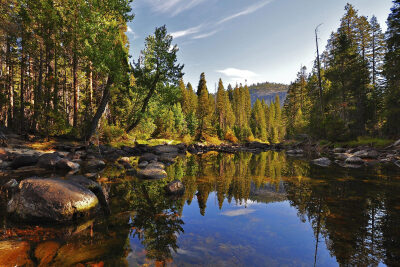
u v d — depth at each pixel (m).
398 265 2.41
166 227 3.61
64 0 17.05
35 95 18.02
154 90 19.94
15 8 16.48
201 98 49.12
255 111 79.94
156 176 8.46
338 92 26.16
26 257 2.54
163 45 18.91
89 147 16.09
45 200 3.84
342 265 2.45
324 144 24.77
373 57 31.61
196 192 6.24
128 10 16.64
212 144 45.94
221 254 2.71
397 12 19.11
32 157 10.83
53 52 18.75
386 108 22.33
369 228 3.50
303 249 2.87
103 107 17.56
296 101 47.75
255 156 20.92
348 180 7.69
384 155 15.84
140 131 29.16
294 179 8.12
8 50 18.75
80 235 3.24
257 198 5.59
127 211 4.44
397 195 5.57
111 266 2.37
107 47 15.45
